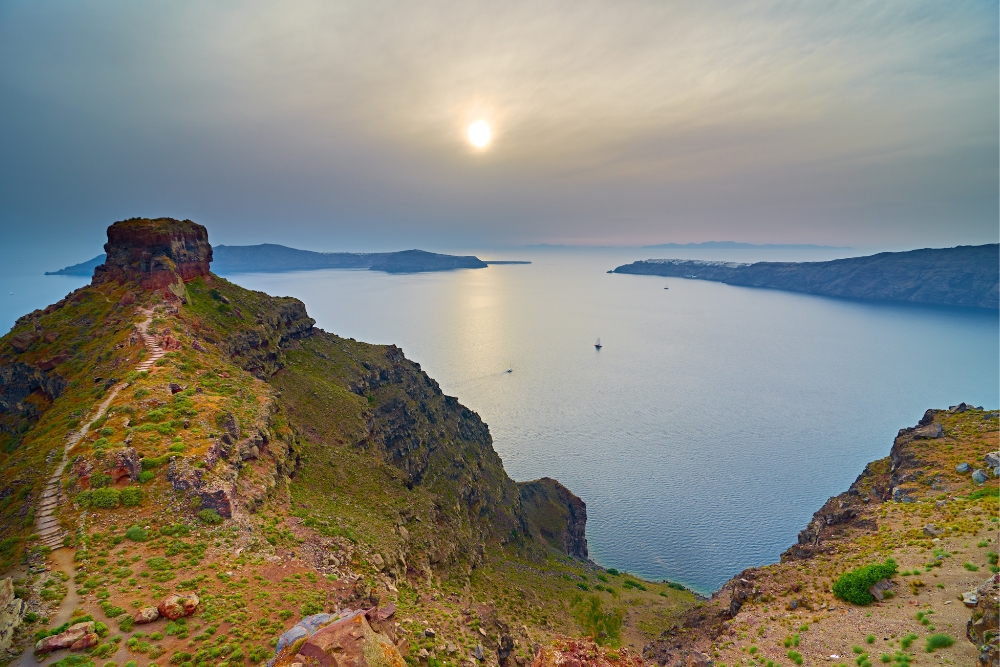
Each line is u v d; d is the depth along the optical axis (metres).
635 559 162.88
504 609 71.00
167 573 40.19
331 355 127.06
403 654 34.06
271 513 54.19
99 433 56.41
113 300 99.44
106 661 30.62
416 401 139.25
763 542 171.38
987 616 31.58
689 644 55.34
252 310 113.56
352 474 78.12
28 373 88.06
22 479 52.19
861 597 41.81
